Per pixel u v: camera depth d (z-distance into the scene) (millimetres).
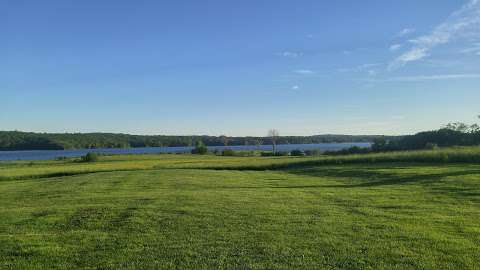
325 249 10414
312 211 15656
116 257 10133
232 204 17453
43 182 35469
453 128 108812
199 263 9570
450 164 38812
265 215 14820
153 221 14031
